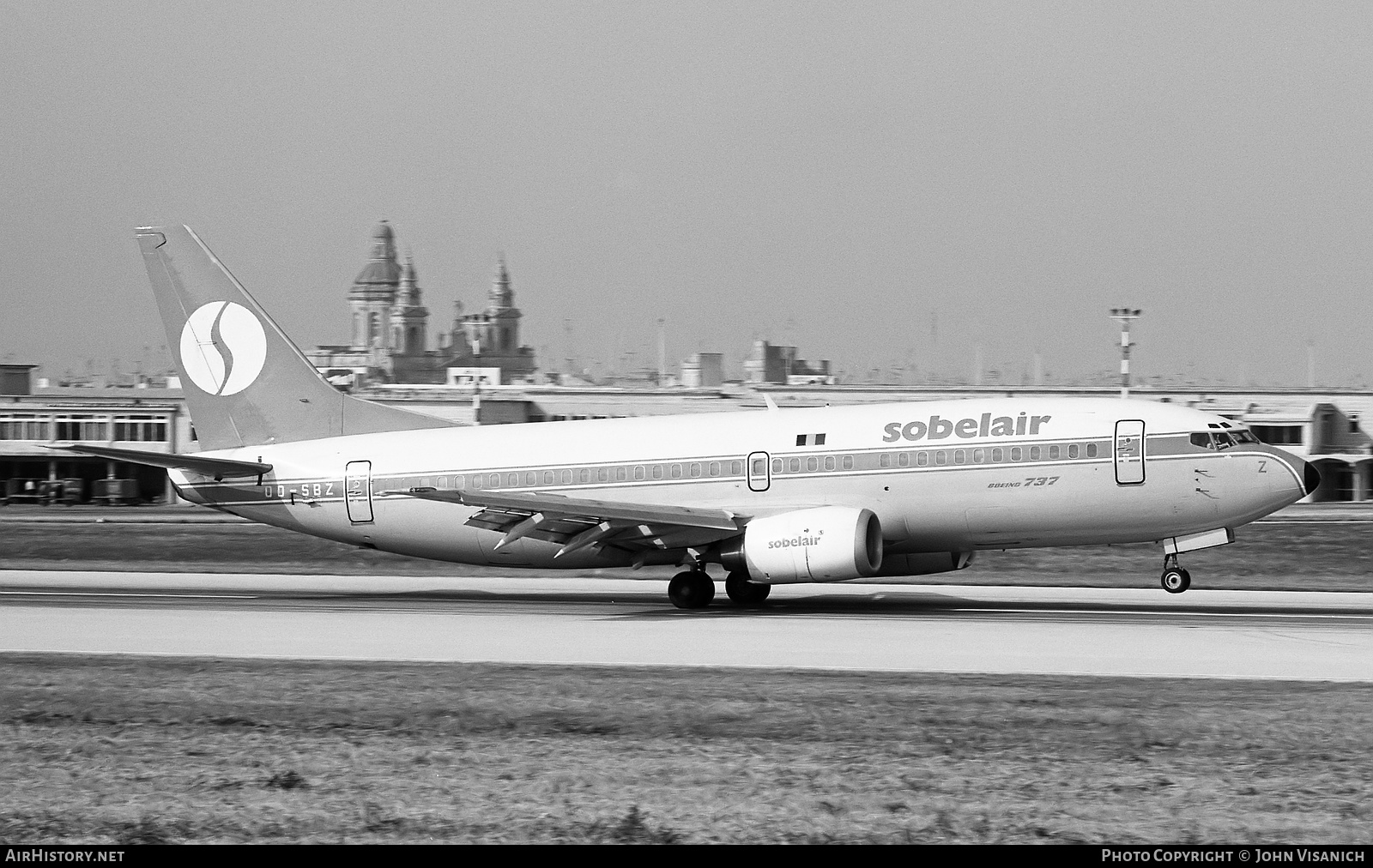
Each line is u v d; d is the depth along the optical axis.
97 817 69.00
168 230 189.25
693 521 156.75
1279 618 147.62
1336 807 68.50
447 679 107.31
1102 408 157.12
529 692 100.81
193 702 98.44
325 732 87.81
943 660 117.31
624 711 93.19
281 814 69.00
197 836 65.69
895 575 168.62
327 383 187.38
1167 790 71.81
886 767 77.00
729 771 76.31
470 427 181.62
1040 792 71.75
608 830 65.62
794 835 64.62
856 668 112.62
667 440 169.00
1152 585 195.62
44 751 83.38
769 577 155.88
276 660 119.69
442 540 178.00
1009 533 158.50
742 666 113.88
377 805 70.31
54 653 125.75
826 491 161.12
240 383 188.38
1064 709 92.50
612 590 192.75
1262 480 151.00
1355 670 110.25
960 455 157.38
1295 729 85.56
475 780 75.06
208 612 160.88
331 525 181.62
